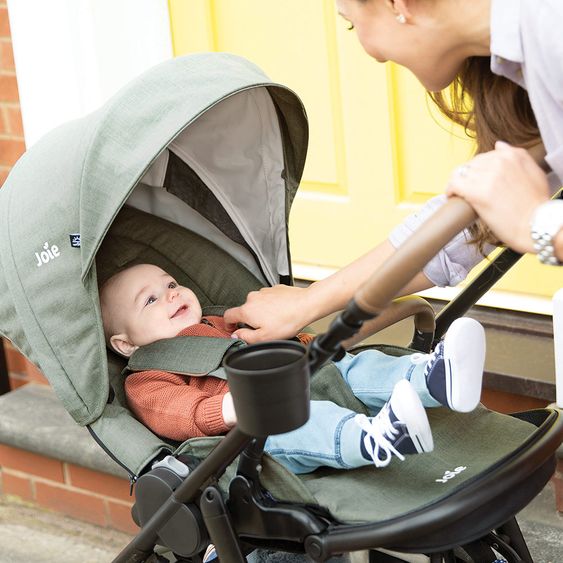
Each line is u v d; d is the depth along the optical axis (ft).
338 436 6.75
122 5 12.03
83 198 6.96
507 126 6.25
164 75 7.24
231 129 8.03
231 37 12.39
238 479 6.42
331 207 12.25
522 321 11.10
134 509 7.11
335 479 6.77
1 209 7.56
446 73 6.22
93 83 11.97
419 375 7.09
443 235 5.51
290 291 7.82
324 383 7.52
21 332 7.41
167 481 6.66
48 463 12.17
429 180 11.59
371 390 7.50
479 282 7.23
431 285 7.39
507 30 5.62
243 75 7.37
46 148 7.52
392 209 11.87
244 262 8.92
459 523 6.14
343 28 11.57
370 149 11.78
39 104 11.96
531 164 5.57
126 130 7.04
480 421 7.14
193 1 12.31
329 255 12.46
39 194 7.31
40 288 7.27
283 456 6.97
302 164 8.25
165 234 8.84
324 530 6.23
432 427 7.16
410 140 11.57
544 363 10.32
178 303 8.56
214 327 8.51
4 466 12.58
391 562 7.86
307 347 5.72
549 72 5.56
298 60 12.00
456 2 5.76
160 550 8.23
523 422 7.09
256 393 5.50
